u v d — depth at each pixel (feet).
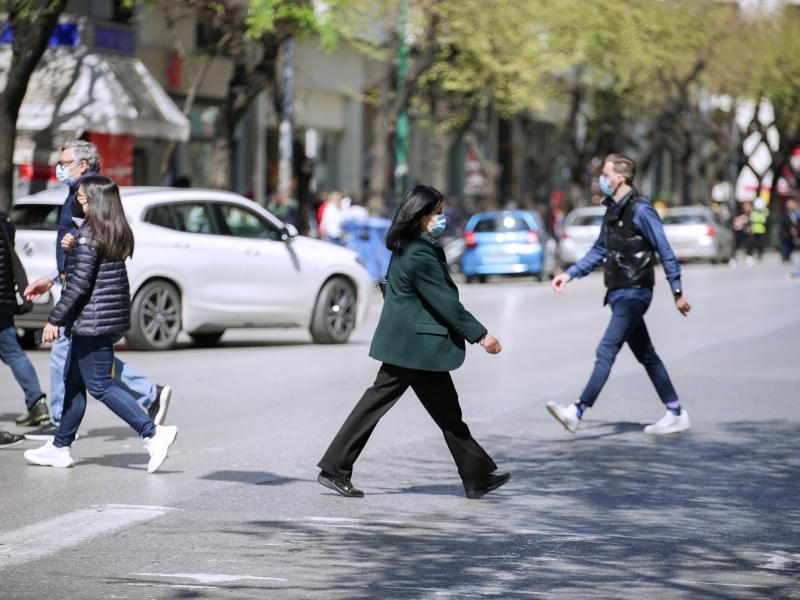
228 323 188.85
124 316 97.14
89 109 276.82
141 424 97.60
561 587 67.41
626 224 115.34
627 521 83.66
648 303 115.75
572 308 276.62
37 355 181.78
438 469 101.04
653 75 561.02
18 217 178.29
